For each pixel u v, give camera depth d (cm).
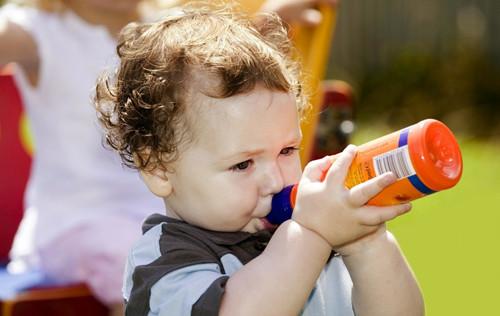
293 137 273
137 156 284
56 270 482
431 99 1286
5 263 545
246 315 249
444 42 1383
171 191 282
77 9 521
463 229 831
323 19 430
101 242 469
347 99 511
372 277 268
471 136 1193
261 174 270
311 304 286
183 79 272
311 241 255
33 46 506
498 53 1355
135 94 281
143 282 264
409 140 238
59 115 506
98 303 468
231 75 268
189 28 292
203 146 270
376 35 1416
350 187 251
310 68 419
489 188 970
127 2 519
